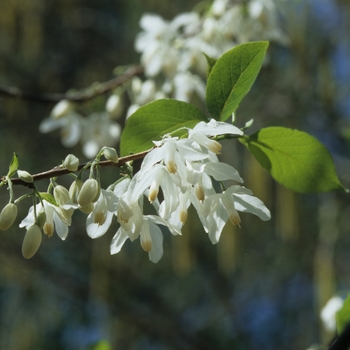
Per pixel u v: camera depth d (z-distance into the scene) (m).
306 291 10.11
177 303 9.46
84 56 9.13
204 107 6.59
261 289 9.79
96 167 2.22
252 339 10.13
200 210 2.28
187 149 2.16
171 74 5.11
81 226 8.77
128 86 5.10
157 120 2.52
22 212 8.41
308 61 7.48
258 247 9.05
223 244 6.43
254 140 2.57
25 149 8.66
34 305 8.48
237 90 2.48
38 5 8.39
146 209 7.69
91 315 9.09
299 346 9.91
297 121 8.13
